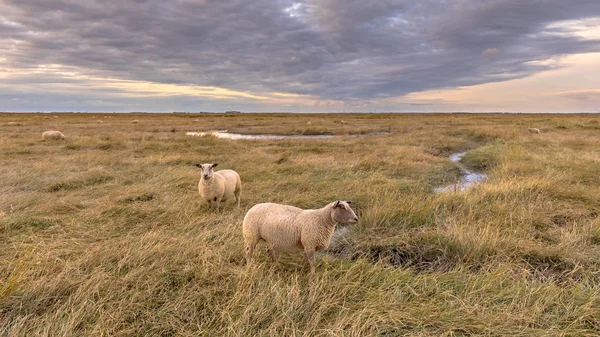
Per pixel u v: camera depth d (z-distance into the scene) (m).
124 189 8.06
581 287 3.77
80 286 3.50
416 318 3.14
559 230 5.61
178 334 3.06
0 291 3.36
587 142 16.64
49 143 17.20
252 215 4.56
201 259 4.35
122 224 5.89
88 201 7.09
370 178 9.49
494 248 4.75
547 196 7.29
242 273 3.86
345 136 25.53
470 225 5.69
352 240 5.50
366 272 4.06
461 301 3.35
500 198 7.12
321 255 5.21
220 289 3.73
